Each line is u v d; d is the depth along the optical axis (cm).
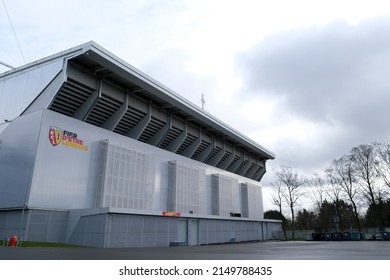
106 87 3325
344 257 1471
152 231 2920
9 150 2739
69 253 1566
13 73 3353
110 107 3494
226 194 5162
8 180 2633
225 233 4294
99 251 1814
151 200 3534
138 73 3341
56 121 2734
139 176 3403
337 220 6488
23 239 2355
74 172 2808
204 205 4500
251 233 5144
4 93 3309
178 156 4238
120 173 3164
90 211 2584
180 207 3947
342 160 6156
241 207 5725
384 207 6125
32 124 2670
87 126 3014
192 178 4316
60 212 2638
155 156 3800
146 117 3875
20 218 2452
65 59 2903
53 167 2638
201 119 4606
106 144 3088
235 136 5547
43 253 1511
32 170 2489
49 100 2869
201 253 1784
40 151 2562
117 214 2581
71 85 3033
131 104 3638
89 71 3142
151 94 3762
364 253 1811
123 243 2589
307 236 5400
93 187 2964
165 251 1961
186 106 4131
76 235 2595
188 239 3500
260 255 1617
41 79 3039
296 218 8462
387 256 1553
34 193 2459
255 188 6334
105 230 2453
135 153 3412
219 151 5556
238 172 6569
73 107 3241
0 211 2617
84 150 2941
